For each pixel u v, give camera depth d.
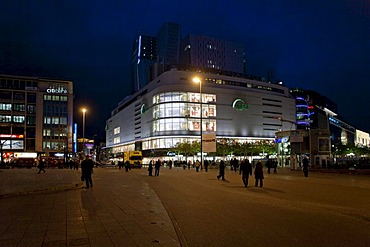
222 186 21.36
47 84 110.69
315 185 21.77
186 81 111.69
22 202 13.80
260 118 122.31
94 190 19.06
